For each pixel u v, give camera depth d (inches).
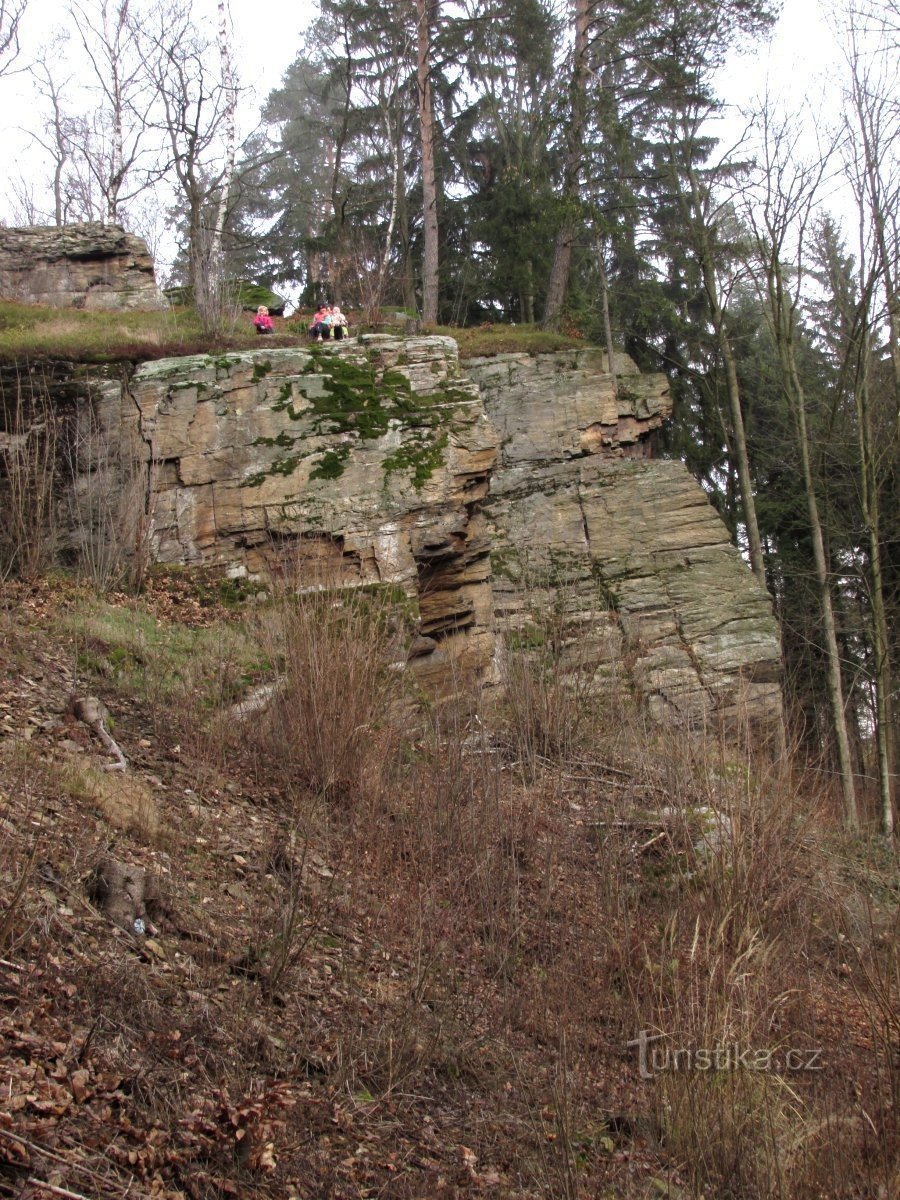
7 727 253.6
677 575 636.7
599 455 708.0
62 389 475.2
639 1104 174.7
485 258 1079.0
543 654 398.9
